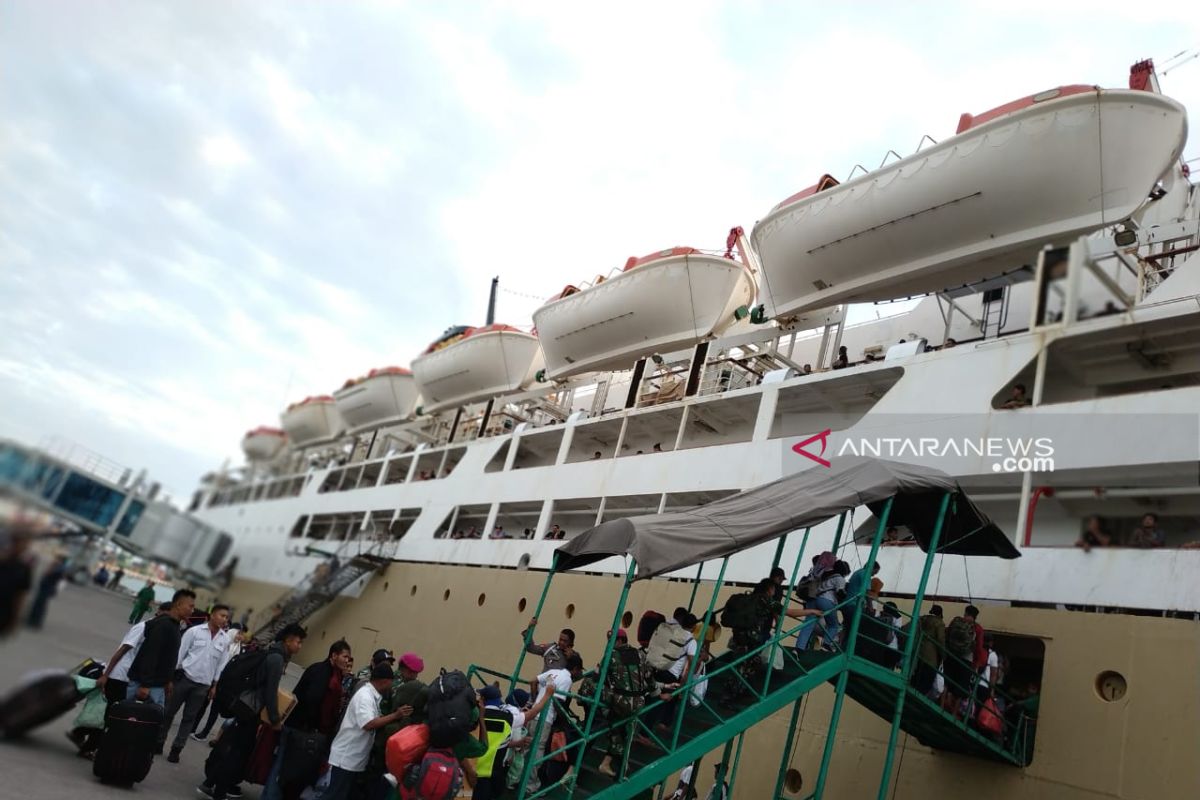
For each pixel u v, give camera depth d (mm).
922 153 15148
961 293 16172
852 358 22016
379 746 7422
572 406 30203
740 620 9367
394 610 25875
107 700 7773
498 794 8391
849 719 12422
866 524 14203
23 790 5863
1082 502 13188
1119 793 9633
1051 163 13445
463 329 34656
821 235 16828
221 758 7609
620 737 8102
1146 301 13086
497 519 26656
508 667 19859
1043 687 10836
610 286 23312
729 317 22188
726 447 18094
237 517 49344
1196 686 9508
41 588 3307
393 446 39406
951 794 10922
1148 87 16047
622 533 8281
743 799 12992
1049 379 14125
